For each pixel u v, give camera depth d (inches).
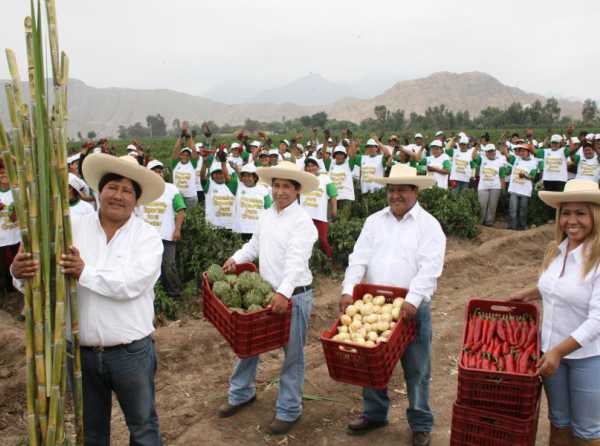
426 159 639.8
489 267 468.1
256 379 257.8
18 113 118.6
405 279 196.2
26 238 122.3
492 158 636.1
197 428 214.4
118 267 146.9
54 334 126.4
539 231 566.9
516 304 183.6
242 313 186.4
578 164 619.8
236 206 427.5
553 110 4382.4
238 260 225.9
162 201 342.0
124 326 148.0
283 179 204.1
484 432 160.7
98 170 149.8
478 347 171.0
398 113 4842.5
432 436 212.2
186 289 361.1
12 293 367.6
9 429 214.4
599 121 4148.6
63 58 123.1
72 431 211.3
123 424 219.3
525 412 154.6
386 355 171.8
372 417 212.1
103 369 150.0
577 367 154.7
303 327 207.5
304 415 227.0
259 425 218.2
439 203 570.9
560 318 159.2
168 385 253.6
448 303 375.6
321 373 262.7
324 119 4909.0
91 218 152.8
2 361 264.1
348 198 546.9
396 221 199.6
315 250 426.0
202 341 287.9
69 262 129.7
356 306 193.9
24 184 120.6
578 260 156.5
